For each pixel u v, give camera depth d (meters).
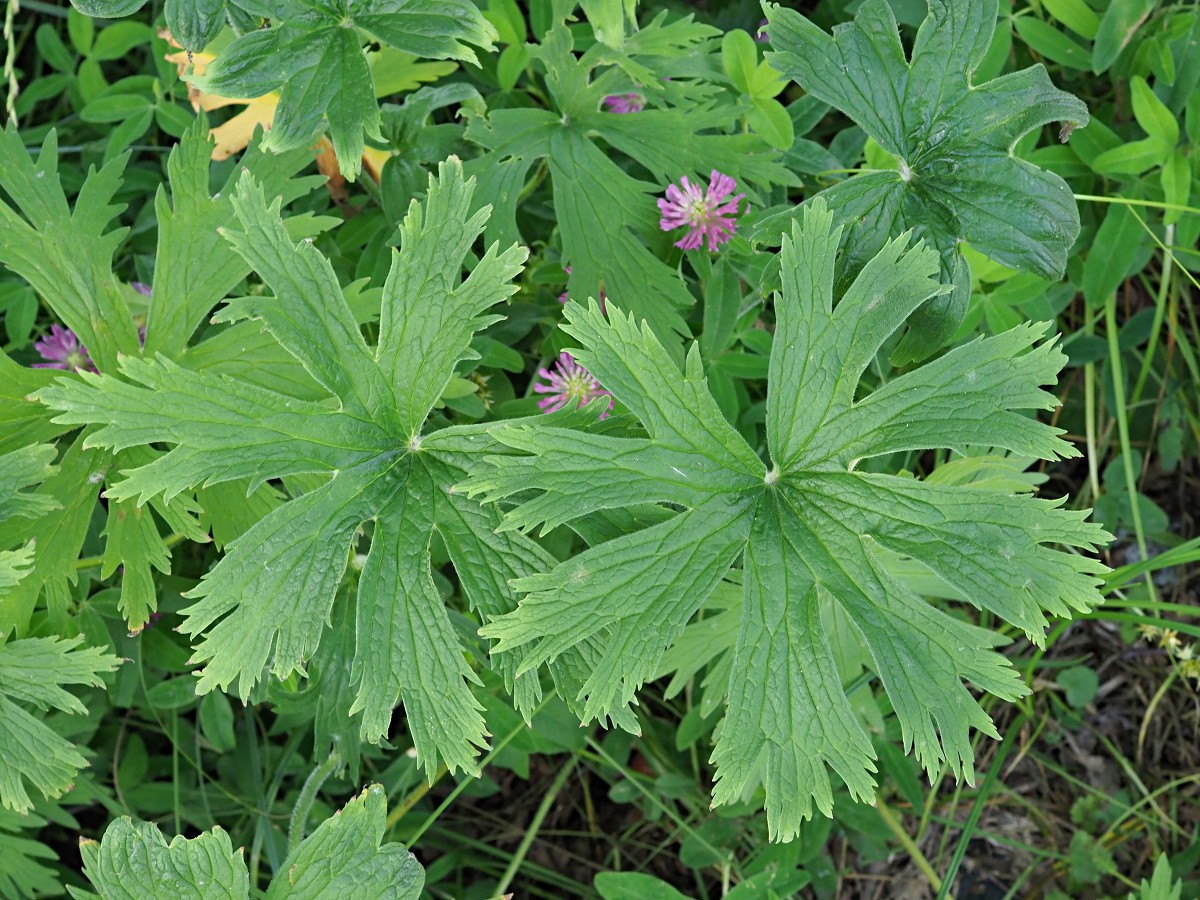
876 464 0.66
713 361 0.64
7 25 0.64
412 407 0.45
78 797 0.70
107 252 0.53
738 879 0.75
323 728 0.57
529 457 0.42
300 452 0.44
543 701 0.67
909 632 0.43
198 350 0.52
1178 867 0.76
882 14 0.48
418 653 0.44
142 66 0.84
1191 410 0.79
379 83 0.63
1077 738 0.81
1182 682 0.80
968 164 0.48
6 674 0.50
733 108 0.58
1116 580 0.65
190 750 0.76
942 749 0.43
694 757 0.74
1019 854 0.80
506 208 0.57
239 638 0.43
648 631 0.42
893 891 0.79
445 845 0.79
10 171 0.51
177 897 0.46
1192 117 0.66
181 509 0.50
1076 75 0.71
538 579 0.42
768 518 0.44
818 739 0.43
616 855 0.80
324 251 0.67
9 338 0.73
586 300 0.57
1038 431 0.43
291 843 0.57
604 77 0.58
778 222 0.49
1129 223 0.67
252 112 0.67
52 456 0.48
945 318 0.49
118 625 0.68
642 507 0.45
